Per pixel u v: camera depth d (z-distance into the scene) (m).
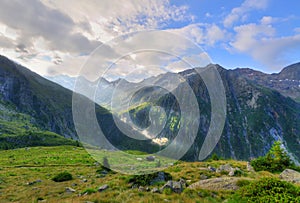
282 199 10.03
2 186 23.64
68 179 26.11
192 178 16.66
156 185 14.03
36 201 16.09
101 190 15.43
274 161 24.11
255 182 11.96
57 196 17.12
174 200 11.54
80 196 15.12
